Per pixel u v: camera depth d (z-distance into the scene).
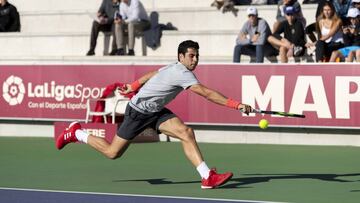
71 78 41.09
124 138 25.27
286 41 40.94
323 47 39.84
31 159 33.28
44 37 49.84
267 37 41.69
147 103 24.70
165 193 24.12
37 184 26.36
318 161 31.88
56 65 41.44
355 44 39.78
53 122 42.12
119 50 46.69
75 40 49.22
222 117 38.28
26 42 50.12
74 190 24.94
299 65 36.72
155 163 31.66
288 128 37.59
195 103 38.75
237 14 47.56
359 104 35.69
